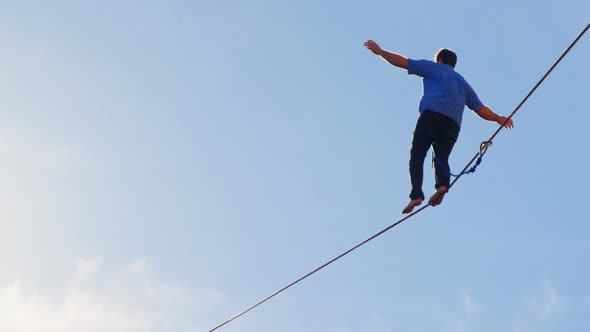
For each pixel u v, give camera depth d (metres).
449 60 14.21
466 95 14.00
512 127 13.98
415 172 13.59
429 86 13.84
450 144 13.76
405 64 13.90
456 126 13.77
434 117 13.66
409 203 13.53
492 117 14.00
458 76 13.95
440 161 13.66
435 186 13.68
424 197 13.51
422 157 13.66
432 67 13.88
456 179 13.67
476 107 14.03
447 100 13.66
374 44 13.95
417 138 13.70
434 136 13.71
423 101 13.77
